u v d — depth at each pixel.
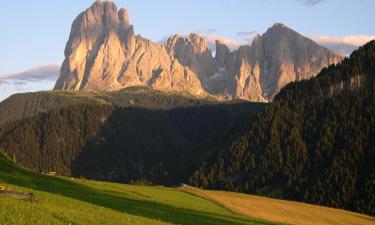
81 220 43.09
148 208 74.62
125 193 94.12
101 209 57.97
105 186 100.31
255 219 91.31
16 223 35.88
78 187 90.19
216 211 95.19
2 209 39.00
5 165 93.06
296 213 122.19
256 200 128.38
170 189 120.50
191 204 99.06
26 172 93.12
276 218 110.06
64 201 60.22
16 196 48.84
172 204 88.94
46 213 41.59
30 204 44.31
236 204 116.25
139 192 100.19
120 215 54.59
